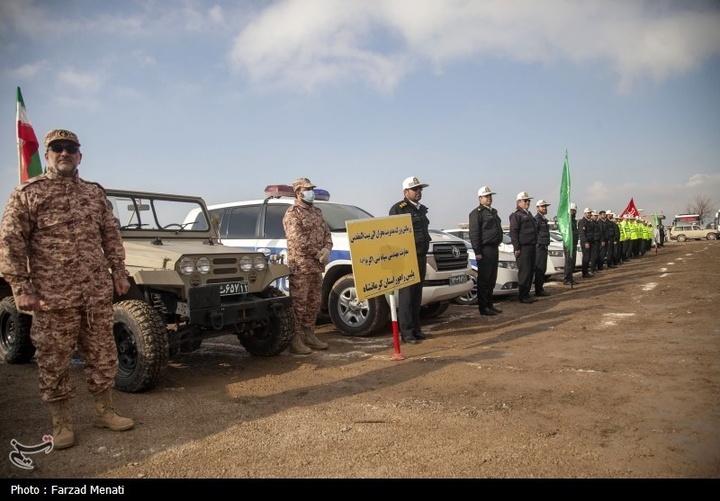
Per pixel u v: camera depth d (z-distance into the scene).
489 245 8.30
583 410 3.65
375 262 5.40
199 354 6.02
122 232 5.45
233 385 4.62
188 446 3.20
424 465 2.83
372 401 4.02
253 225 7.85
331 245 6.22
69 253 3.25
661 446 3.00
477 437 3.21
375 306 6.68
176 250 4.95
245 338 5.87
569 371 4.67
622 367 4.73
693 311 7.58
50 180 3.26
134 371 4.31
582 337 6.15
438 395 4.12
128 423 3.51
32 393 4.40
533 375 4.59
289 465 2.88
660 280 12.34
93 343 3.44
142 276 4.39
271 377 4.89
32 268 3.19
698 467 2.72
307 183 6.00
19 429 3.53
